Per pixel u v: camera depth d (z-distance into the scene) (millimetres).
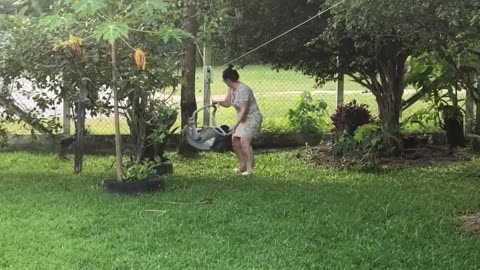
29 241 4730
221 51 9117
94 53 6527
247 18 8117
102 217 5430
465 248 4652
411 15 4484
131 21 5867
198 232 5008
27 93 7676
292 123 10133
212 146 7820
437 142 9586
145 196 6227
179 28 6535
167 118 6996
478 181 7219
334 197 6273
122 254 4477
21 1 6711
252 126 7695
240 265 4270
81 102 7129
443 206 5926
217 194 6363
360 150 8211
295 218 5473
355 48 8016
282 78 11453
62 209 5684
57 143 9227
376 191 6574
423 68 8641
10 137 9273
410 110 10656
